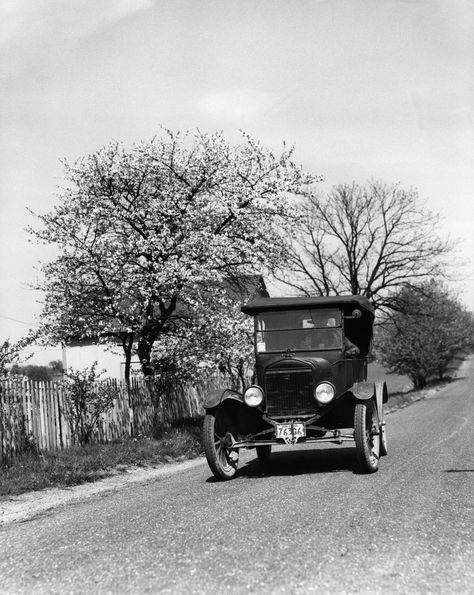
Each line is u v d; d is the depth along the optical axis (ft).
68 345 59.47
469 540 16.98
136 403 55.11
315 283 129.59
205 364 58.03
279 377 32.86
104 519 22.11
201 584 13.73
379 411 35.12
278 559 15.39
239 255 61.67
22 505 27.40
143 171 59.11
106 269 54.80
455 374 269.03
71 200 57.77
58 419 44.16
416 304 134.00
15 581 14.89
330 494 24.76
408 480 27.73
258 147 63.26
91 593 13.61
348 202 131.85
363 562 14.96
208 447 31.01
